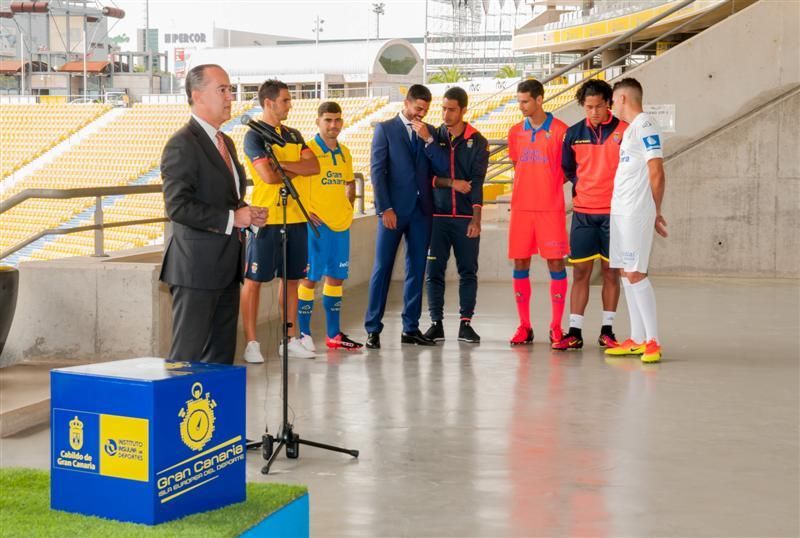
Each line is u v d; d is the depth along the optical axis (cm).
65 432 284
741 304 873
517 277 678
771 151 1059
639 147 609
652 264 1094
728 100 1066
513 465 405
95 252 616
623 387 551
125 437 275
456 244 685
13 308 536
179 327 390
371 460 411
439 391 539
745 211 1070
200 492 289
